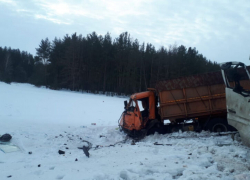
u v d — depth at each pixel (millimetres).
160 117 12070
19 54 103500
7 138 9258
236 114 6656
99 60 62281
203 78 11578
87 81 64000
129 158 6930
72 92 57375
